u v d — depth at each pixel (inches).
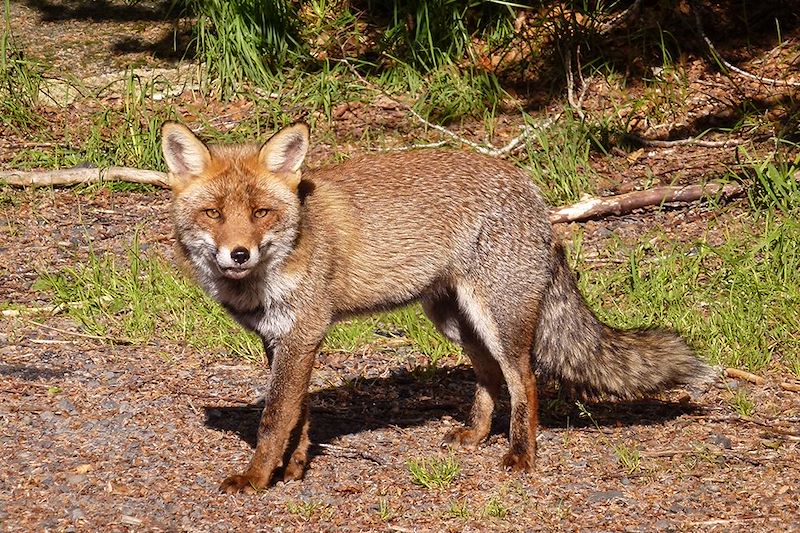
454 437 395.9
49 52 814.5
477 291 382.3
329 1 852.0
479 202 382.9
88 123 745.6
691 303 512.4
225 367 467.5
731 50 795.4
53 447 374.3
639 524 324.5
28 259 578.9
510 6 818.8
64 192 666.8
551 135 697.6
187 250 357.7
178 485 349.1
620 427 409.1
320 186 371.6
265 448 350.9
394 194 378.3
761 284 509.0
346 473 365.1
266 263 347.6
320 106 756.0
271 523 324.8
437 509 335.3
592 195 642.2
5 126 743.1
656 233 591.8
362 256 369.7
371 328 506.9
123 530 316.8
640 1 817.5
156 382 443.8
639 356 408.8
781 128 697.6
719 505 336.2
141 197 668.7
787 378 452.1
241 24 781.3
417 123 739.4
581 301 408.2
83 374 448.8
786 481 352.5
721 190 615.2
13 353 469.4
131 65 801.6
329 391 447.8
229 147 368.5
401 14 817.5
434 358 481.1
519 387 380.2
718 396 438.9
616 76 773.9
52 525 318.0
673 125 727.1
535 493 348.5
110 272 548.1
